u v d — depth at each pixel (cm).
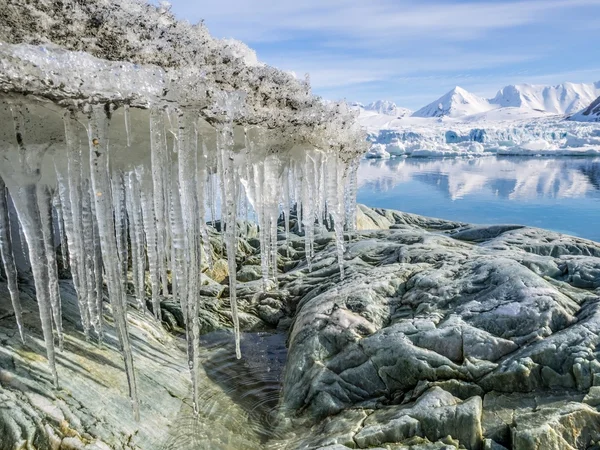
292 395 424
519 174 3228
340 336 447
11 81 247
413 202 2266
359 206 1104
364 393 402
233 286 370
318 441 352
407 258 619
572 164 3825
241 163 400
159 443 347
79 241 321
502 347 381
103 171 290
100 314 411
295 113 389
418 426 333
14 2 262
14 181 299
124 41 297
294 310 616
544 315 396
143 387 396
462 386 363
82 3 289
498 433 316
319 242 834
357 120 495
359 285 522
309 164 457
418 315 454
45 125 293
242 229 880
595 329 364
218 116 323
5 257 329
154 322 539
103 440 321
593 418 310
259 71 376
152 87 286
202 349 529
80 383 356
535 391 344
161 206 320
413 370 391
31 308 408
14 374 328
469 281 475
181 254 324
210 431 381
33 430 300
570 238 701
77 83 262
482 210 2011
